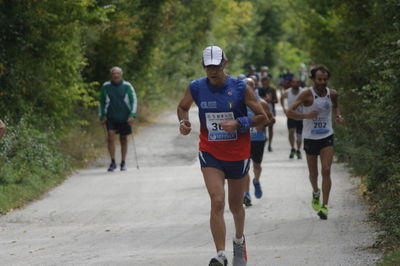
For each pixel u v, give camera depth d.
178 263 12.23
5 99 26.12
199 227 16.23
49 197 21.53
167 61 62.38
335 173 24.27
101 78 39.59
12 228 16.61
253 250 13.41
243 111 11.45
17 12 26.25
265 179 23.67
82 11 27.97
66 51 28.83
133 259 12.67
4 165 22.14
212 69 11.04
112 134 27.59
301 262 12.03
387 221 14.45
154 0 46.03
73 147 30.33
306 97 16.84
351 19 30.47
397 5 20.09
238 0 97.12
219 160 11.41
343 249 13.05
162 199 20.56
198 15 59.31
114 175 26.27
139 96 47.72
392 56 17.91
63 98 29.34
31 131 25.61
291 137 29.47
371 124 20.86
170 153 32.59
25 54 27.23
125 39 38.50
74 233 15.77
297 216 17.28
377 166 17.75
